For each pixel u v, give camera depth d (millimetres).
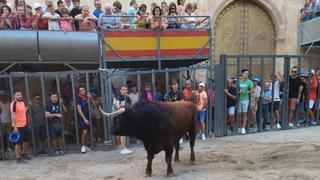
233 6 15844
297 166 7465
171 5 11570
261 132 11344
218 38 15797
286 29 16062
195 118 7961
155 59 10852
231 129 11086
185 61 12031
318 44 15609
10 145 9891
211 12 15258
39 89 12156
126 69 13273
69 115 10367
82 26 10430
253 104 11281
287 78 11711
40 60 9898
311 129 11703
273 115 11656
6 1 11359
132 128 6703
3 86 11227
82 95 9547
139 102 6906
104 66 10430
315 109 12438
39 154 9430
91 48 10227
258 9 16125
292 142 9711
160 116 6805
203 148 9297
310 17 15477
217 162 7910
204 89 10844
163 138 6863
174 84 10445
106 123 9758
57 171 7840
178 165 7766
